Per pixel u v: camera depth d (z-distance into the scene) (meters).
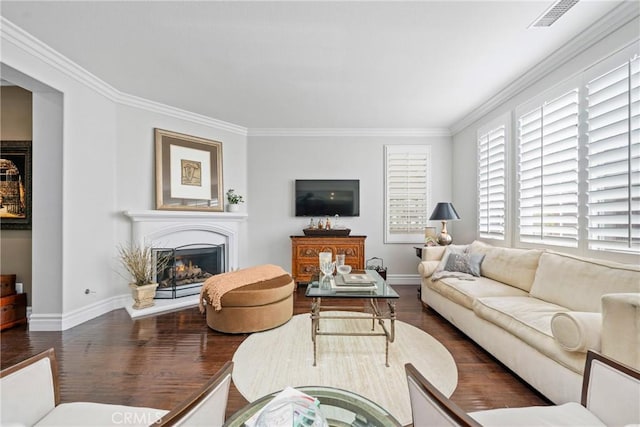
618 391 1.00
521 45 2.33
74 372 1.98
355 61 2.59
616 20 1.95
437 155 4.59
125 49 2.43
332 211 4.53
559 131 2.47
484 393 1.75
